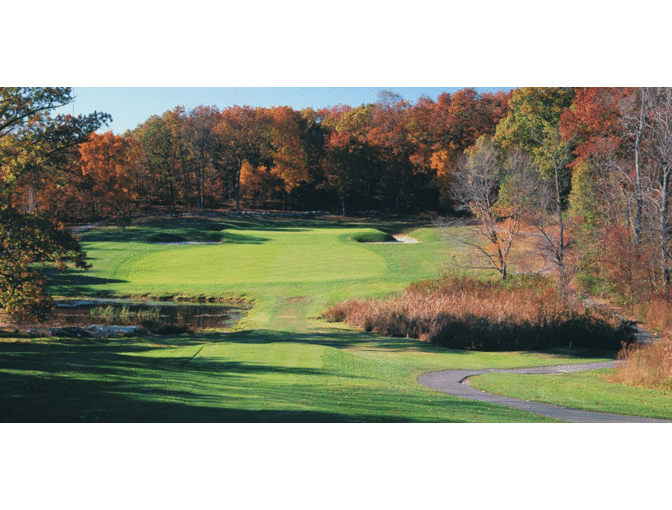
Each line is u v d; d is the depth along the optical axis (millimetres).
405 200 100250
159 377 13195
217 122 97812
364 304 33094
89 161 63031
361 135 103438
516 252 44375
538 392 15734
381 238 66625
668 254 38688
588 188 45875
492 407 12836
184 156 92750
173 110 94250
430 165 92875
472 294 34656
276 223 81812
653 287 37844
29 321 28172
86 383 11297
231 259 52531
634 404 14461
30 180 25422
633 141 50531
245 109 98875
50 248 23578
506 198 43438
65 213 66500
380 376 17047
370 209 98688
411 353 24000
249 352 19719
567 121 55469
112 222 71125
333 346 25172
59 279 43969
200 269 49031
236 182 99125
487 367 21156
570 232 42125
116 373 13016
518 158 45562
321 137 102312
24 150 22953
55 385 10781
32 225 22828
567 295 33906
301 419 9641
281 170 95250
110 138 69875
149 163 89188
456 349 26484
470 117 93062
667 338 27594
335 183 93000
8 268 23031
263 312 35281
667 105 39125
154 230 68062
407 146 96688
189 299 39688
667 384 17547
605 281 39562
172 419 8930
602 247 40906
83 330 26219
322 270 47250
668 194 40625
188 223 74875
